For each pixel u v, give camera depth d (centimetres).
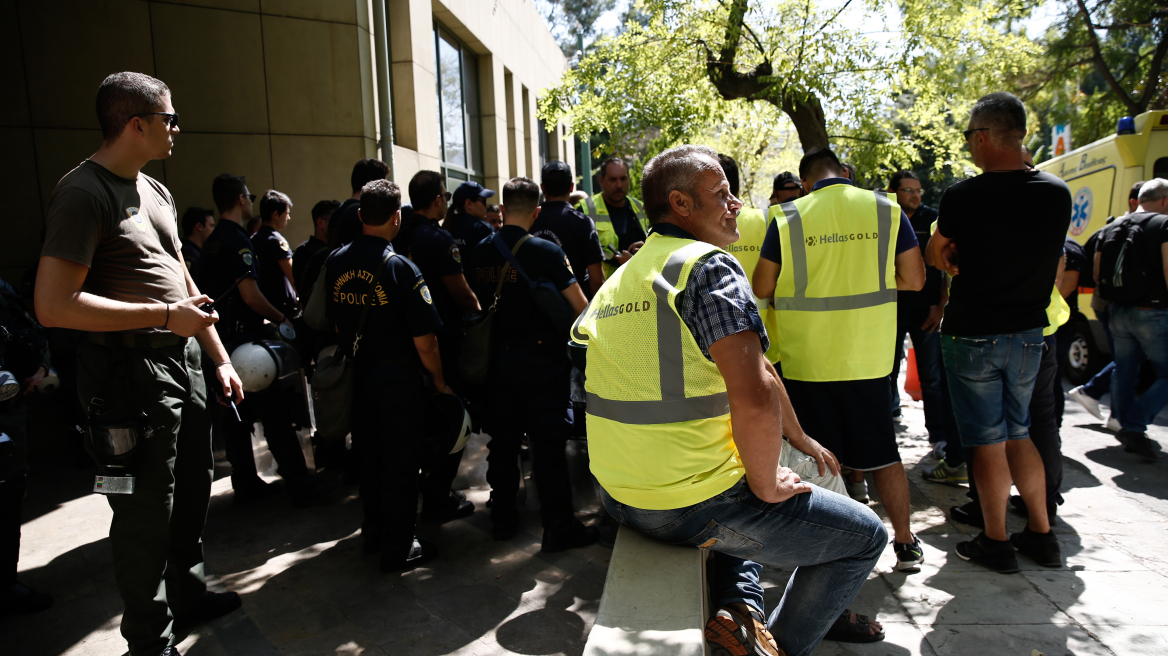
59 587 323
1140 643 273
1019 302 313
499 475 365
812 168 342
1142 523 388
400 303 324
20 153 584
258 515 410
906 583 322
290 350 423
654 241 192
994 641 276
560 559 345
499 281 348
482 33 1167
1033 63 880
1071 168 824
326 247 446
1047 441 371
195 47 648
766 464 168
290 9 687
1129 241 500
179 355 259
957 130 838
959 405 332
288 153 695
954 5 734
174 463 255
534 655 263
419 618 291
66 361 485
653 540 206
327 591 315
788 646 218
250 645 273
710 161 190
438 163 934
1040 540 337
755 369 164
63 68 597
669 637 161
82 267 225
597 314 196
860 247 311
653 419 181
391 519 331
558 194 414
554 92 889
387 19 835
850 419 319
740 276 173
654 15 777
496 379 354
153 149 244
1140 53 1588
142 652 246
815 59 719
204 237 473
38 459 521
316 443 480
